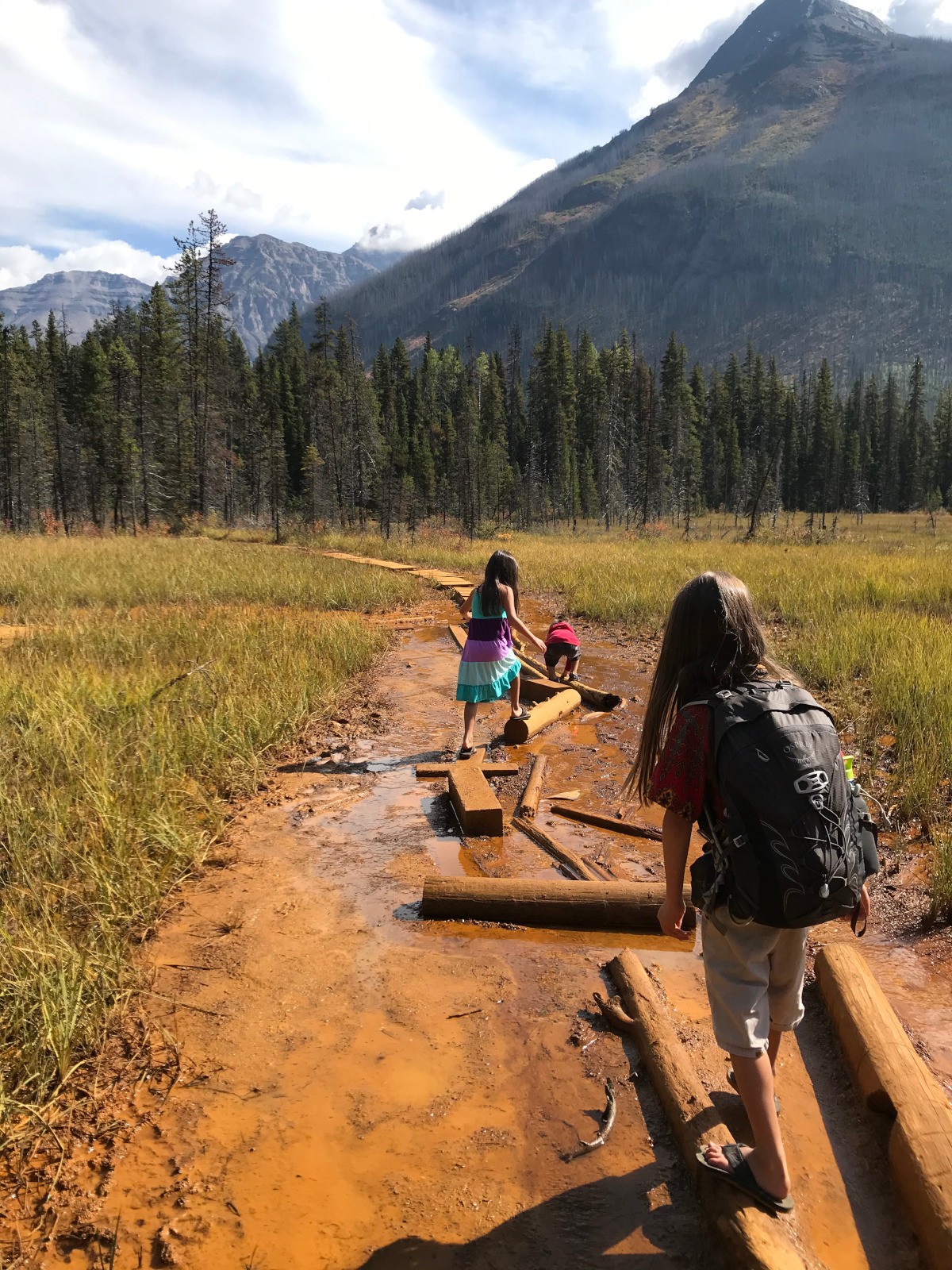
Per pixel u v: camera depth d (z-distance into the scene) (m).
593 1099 2.81
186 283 50.00
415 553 24.97
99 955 3.41
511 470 72.00
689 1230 2.26
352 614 13.65
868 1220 2.31
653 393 80.44
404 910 4.16
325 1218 2.31
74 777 5.30
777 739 2.00
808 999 3.37
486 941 3.89
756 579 15.52
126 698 6.88
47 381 61.97
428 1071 2.95
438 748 6.88
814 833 1.95
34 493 54.66
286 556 23.78
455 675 9.45
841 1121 2.71
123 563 19.14
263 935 3.90
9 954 3.29
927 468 101.69
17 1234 2.26
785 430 100.25
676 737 2.15
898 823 5.02
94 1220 2.30
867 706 7.27
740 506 68.56
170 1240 2.22
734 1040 2.20
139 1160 2.52
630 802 5.63
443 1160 2.53
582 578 17.11
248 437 72.06
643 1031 3.04
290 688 7.73
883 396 118.88
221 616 11.85
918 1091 2.57
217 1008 3.31
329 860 4.75
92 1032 3.03
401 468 66.94
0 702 6.73
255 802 5.63
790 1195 2.37
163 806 4.86
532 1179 2.46
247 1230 2.26
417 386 104.88
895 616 10.60
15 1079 2.82
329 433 60.66
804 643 9.48
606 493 62.31
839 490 95.25
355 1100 2.79
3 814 4.70
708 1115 2.56
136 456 48.25
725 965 2.22
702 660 2.22
